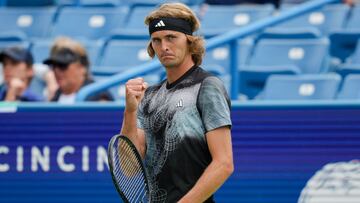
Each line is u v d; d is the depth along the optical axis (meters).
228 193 15.28
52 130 15.84
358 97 18.80
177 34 9.82
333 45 22.38
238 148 15.21
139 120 10.35
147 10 25.14
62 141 15.83
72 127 15.78
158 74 20.78
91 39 25.61
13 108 15.95
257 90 20.95
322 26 23.47
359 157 14.88
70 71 17.80
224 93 9.86
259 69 20.81
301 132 15.02
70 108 15.76
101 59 23.23
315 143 14.99
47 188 15.91
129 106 10.05
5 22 26.73
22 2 28.23
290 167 15.09
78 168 15.79
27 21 26.58
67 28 26.00
